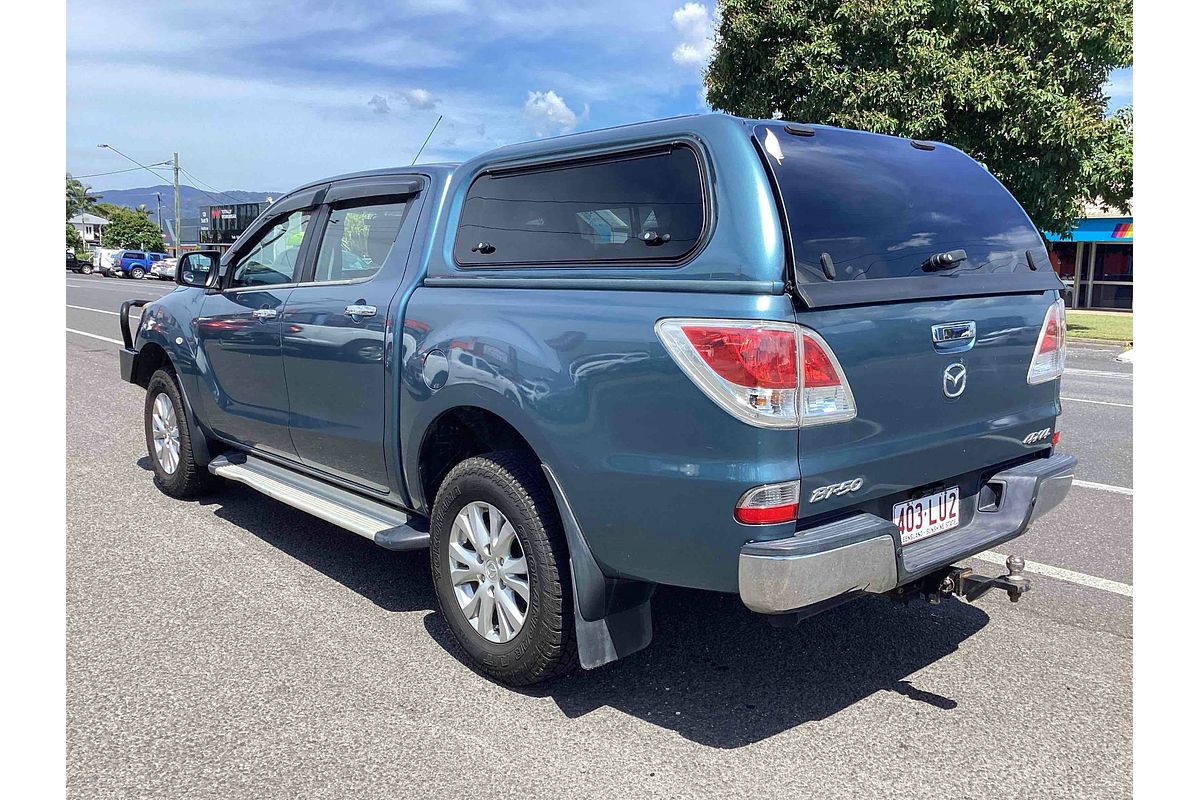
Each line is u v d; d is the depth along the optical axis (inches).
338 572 171.9
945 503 123.8
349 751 109.7
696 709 121.2
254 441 187.5
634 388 105.6
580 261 119.5
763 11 635.5
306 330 162.2
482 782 103.3
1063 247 1021.8
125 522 201.5
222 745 110.8
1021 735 114.3
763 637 144.6
